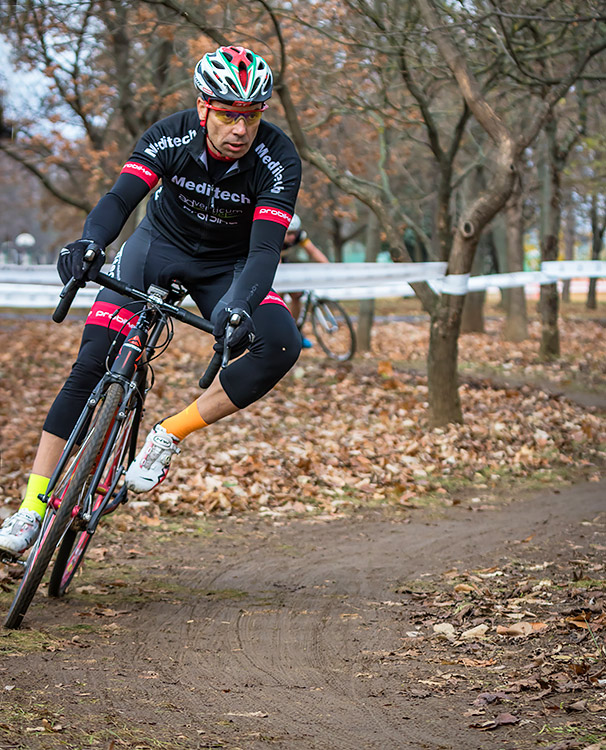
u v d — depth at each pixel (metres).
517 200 16.83
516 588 4.72
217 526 6.58
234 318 3.54
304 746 2.74
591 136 15.88
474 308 23.03
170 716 2.94
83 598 4.53
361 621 4.29
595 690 3.09
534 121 9.48
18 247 47.06
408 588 4.91
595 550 5.61
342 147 16.08
